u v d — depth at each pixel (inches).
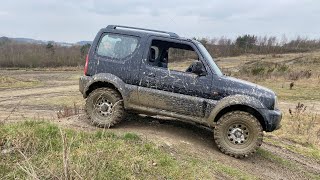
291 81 1097.4
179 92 267.3
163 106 270.5
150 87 270.8
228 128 261.9
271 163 285.0
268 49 3174.2
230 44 3019.2
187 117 268.4
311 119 514.9
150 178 191.6
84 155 191.8
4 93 838.5
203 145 273.9
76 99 717.9
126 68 274.5
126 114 320.8
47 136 216.8
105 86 283.4
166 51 288.8
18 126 226.2
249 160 274.2
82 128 264.5
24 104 638.5
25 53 2637.8
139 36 278.1
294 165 297.1
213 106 262.1
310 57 2251.5
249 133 259.0
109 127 268.8
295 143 392.2
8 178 170.2
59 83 1160.8
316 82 1053.8
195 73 265.4
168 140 256.7
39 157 192.5
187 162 224.7
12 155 194.7
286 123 485.7
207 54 286.0
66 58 2667.3
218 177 217.9
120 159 203.0
